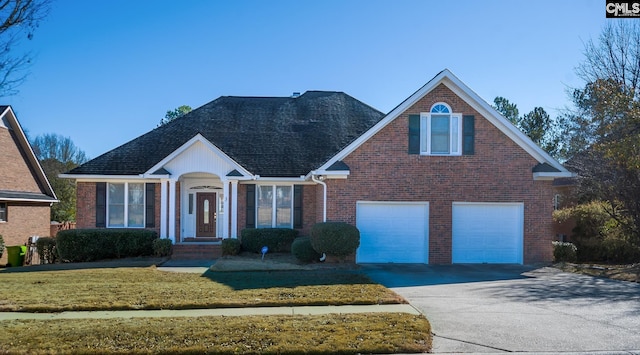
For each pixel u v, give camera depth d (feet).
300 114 81.20
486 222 58.08
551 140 131.03
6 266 71.10
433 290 40.04
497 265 56.44
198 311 31.24
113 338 24.39
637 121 55.83
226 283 41.68
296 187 69.05
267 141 74.02
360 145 57.67
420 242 57.77
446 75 57.16
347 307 32.40
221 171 65.87
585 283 44.11
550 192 58.44
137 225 68.13
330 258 55.42
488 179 57.93
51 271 51.37
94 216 67.46
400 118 57.93
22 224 92.27
